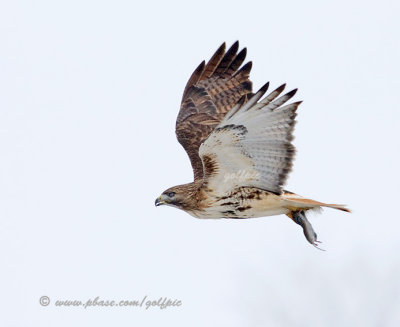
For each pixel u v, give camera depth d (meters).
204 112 17.22
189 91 17.47
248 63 17.23
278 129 13.16
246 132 13.28
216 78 17.39
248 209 14.69
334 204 14.40
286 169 13.49
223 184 14.40
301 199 14.49
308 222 14.83
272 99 12.76
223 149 13.70
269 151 13.45
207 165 14.13
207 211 14.98
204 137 16.84
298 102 12.93
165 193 15.33
